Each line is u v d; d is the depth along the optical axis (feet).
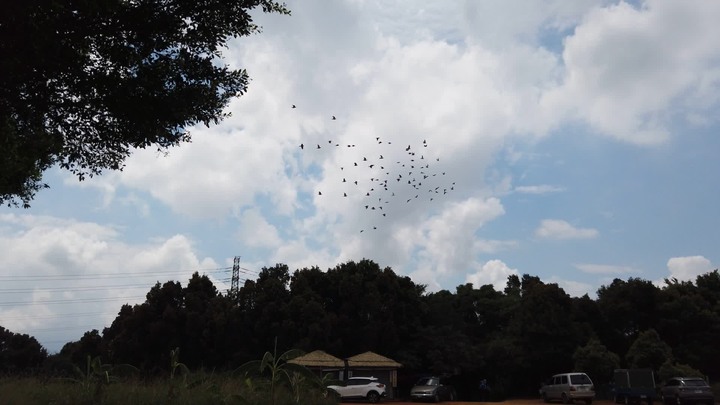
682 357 147.43
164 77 25.66
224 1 25.70
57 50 22.09
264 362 60.34
